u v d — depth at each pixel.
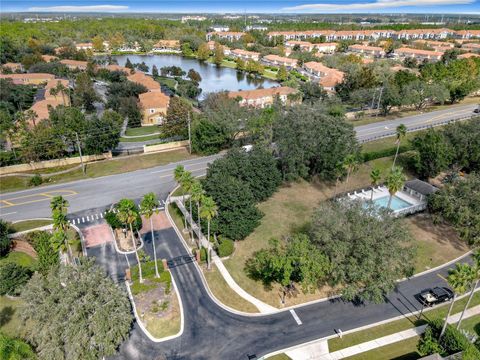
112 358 40.16
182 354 40.91
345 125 78.81
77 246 58.78
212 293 49.91
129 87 143.25
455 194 63.16
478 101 133.88
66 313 36.84
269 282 52.00
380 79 142.38
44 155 85.31
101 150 90.06
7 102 129.75
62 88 132.62
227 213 58.44
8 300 48.72
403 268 48.16
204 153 94.50
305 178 82.19
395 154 87.00
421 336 43.91
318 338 43.38
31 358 37.66
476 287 51.84
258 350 41.62
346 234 47.16
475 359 38.53
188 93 157.50
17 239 59.91
